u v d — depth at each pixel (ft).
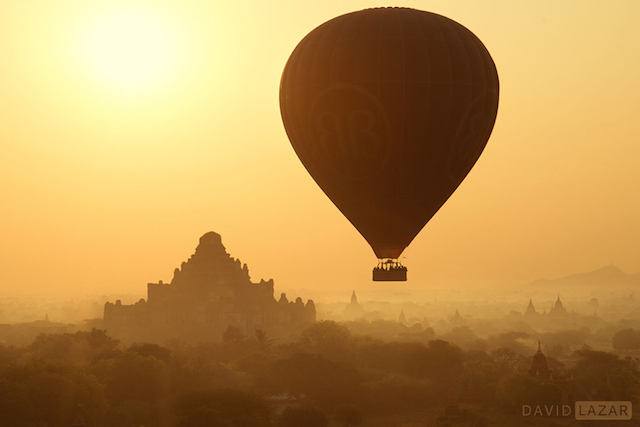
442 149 270.87
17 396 490.08
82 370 578.66
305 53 273.13
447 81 263.08
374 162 270.26
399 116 263.08
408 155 268.82
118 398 611.47
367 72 261.24
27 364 572.51
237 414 501.15
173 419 538.06
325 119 269.44
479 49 273.13
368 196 277.85
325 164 278.46
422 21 266.77
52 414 509.35
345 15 273.95
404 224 281.74
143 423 532.32
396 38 262.06
